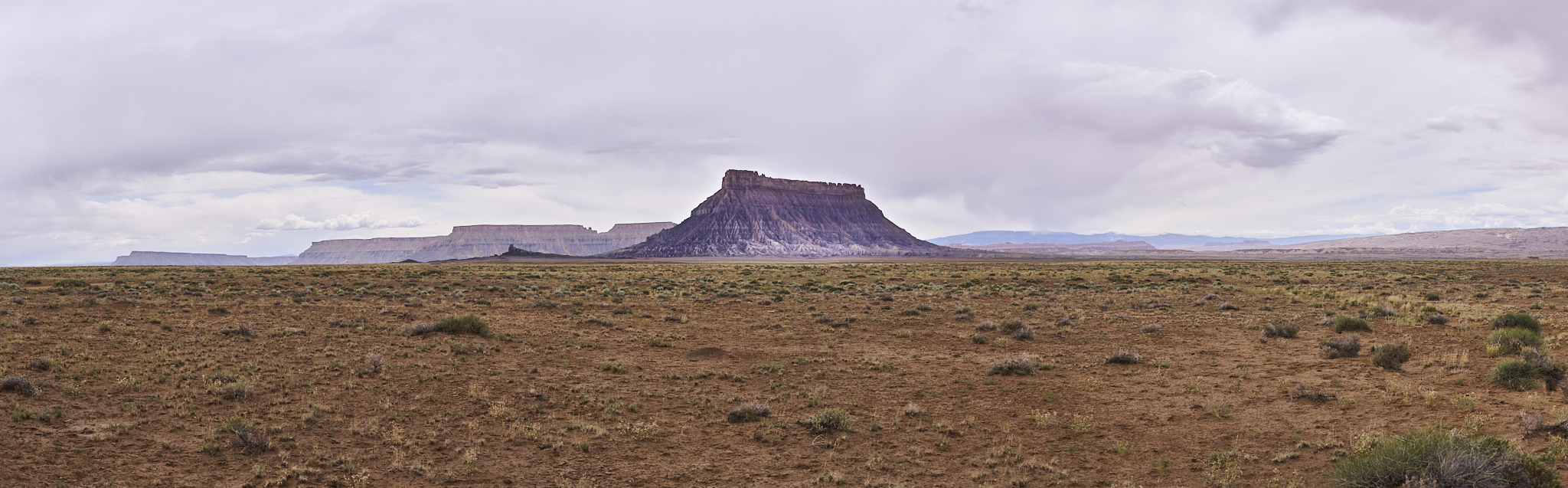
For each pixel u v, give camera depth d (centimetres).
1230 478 1192
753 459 1340
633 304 4112
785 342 2708
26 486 1084
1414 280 6419
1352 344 2222
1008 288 5541
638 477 1239
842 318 3434
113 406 1546
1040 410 1667
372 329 2741
